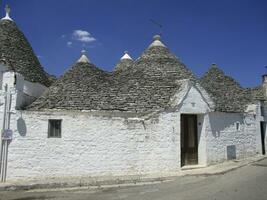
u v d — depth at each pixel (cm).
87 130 1345
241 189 1016
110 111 1398
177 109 1427
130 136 1367
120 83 1619
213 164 1527
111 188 1171
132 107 1428
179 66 1739
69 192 1126
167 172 1367
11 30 1700
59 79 1647
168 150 1388
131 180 1241
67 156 1320
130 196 1018
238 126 1741
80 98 1478
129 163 1352
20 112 1305
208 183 1152
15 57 1589
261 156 1836
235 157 1678
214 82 2064
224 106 1678
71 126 1338
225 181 1167
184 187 1109
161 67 1695
